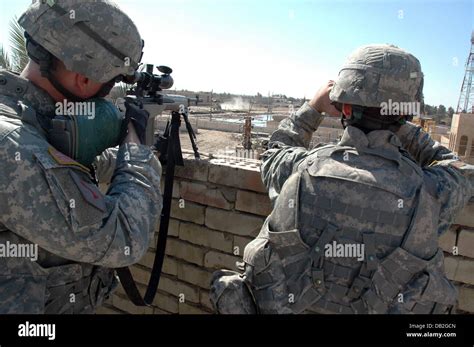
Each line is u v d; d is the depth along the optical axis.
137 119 1.85
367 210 1.61
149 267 3.62
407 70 1.69
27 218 1.39
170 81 2.41
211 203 3.21
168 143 2.72
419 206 1.62
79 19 1.50
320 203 1.67
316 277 1.66
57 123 1.57
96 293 1.88
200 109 44.66
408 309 1.61
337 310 1.64
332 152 1.75
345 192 1.64
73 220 1.43
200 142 25.12
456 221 2.49
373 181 1.61
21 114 1.50
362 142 1.71
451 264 2.54
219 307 1.89
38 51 1.55
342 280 1.63
